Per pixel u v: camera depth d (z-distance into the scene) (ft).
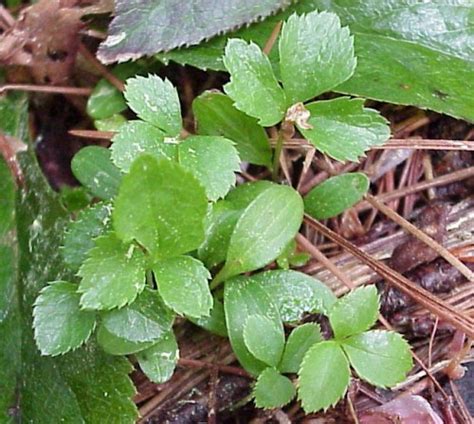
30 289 0.69
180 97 0.78
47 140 0.79
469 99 0.70
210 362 0.70
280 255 0.69
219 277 0.67
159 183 0.59
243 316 0.66
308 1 0.74
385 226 0.75
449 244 0.73
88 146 0.74
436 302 0.70
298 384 0.62
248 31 0.74
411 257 0.72
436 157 0.77
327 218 0.73
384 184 0.77
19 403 0.67
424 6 0.72
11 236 0.72
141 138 0.65
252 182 0.71
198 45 0.73
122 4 0.72
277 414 0.68
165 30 0.72
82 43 0.77
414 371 0.69
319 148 0.66
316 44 0.66
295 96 0.67
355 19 0.73
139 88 0.65
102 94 0.76
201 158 0.64
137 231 0.60
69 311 0.63
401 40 0.72
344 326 0.63
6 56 0.75
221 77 0.78
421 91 0.71
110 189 0.71
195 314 0.61
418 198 0.76
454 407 0.69
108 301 0.60
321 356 0.62
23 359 0.68
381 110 0.77
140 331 0.62
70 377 0.66
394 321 0.71
